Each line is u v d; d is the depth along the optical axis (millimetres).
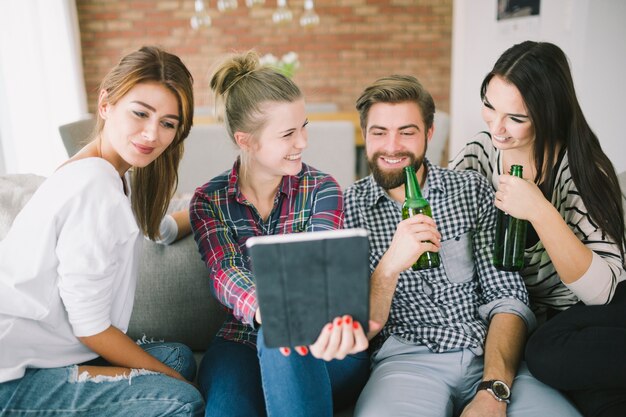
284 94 1211
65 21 3975
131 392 1104
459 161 1583
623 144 2350
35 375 1093
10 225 1392
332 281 846
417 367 1230
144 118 1104
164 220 1438
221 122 1325
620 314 1152
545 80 1203
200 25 4914
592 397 1100
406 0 5645
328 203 1310
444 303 1317
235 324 1315
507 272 1311
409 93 1284
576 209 1270
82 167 1070
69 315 1085
